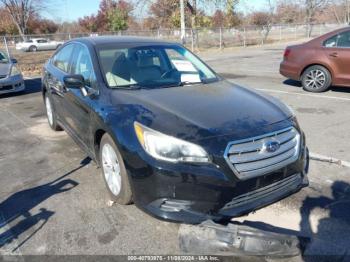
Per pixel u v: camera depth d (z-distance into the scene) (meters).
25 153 4.94
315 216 3.21
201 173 2.64
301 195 3.57
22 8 44.72
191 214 2.71
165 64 4.31
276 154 2.90
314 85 8.54
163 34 26.73
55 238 2.97
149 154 2.76
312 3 41.88
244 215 2.87
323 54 8.23
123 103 3.30
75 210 3.39
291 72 8.83
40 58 22.56
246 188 2.76
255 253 2.55
